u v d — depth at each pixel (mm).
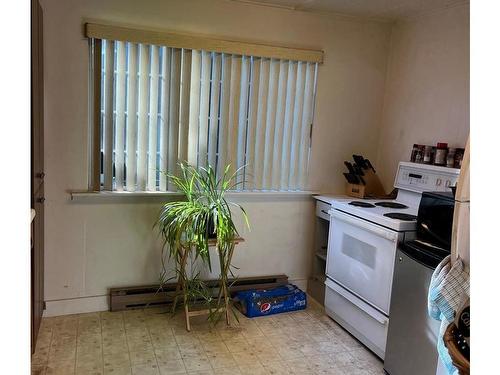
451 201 2160
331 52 3320
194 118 3004
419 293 2174
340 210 2990
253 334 2824
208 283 3217
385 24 3426
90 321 2859
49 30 2627
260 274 3426
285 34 3166
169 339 2688
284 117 3264
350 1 2910
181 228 2635
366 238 2662
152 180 2973
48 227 2816
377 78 3494
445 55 2930
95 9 2697
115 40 2717
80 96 2752
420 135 3152
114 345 2576
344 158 3514
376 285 2562
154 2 2807
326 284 3105
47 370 2283
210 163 3102
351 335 2873
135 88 2830
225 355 2547
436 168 2789
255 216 3328
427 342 2117
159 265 3127
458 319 1130
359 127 3518
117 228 2984
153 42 2785
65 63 2691
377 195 3389
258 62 3105
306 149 3391
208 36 2963
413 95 3223
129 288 3049
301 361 2531
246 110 3139
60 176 2789
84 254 2932
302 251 3521
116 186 2908
